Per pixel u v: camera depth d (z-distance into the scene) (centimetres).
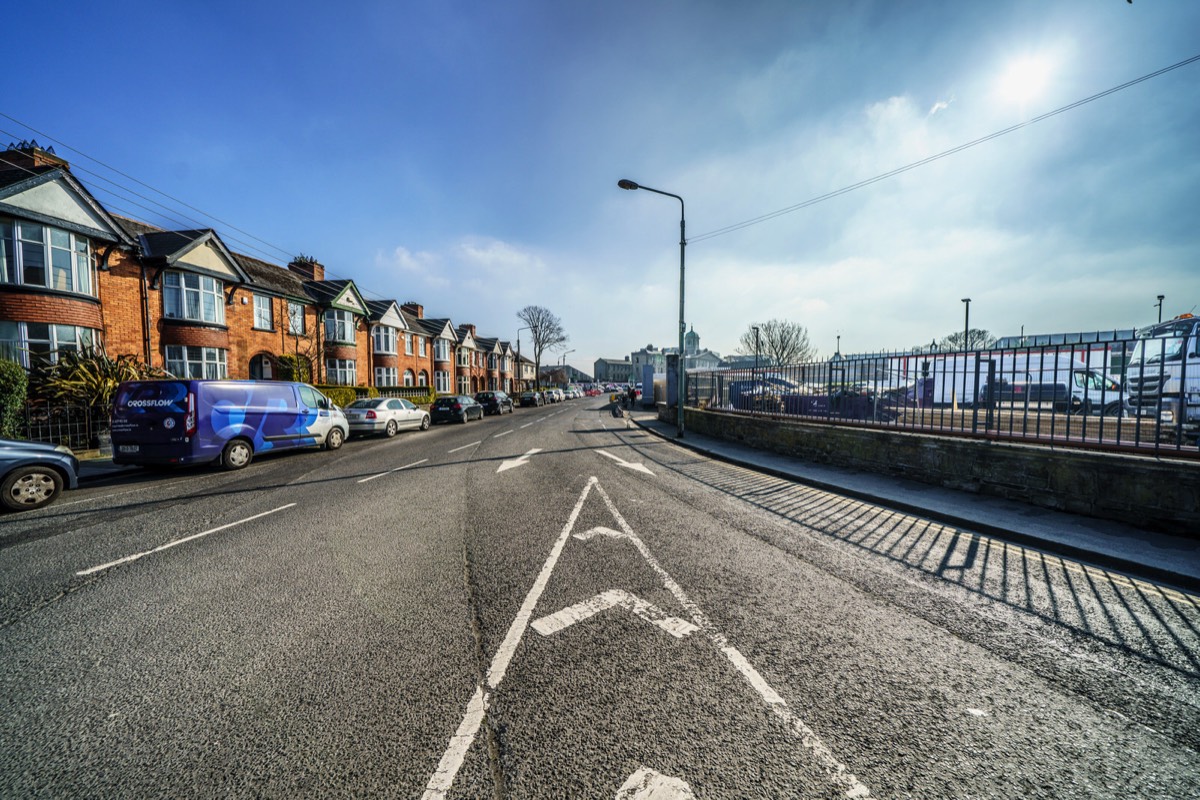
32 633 319
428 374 3931
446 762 206
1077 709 238
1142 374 523
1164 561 414
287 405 1113
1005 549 475
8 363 1043
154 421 896
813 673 267
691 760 205
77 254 1371
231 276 1922
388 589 385
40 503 666
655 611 343
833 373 960
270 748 215
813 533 530
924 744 214
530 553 467
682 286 1466
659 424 1973
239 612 347
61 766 205
